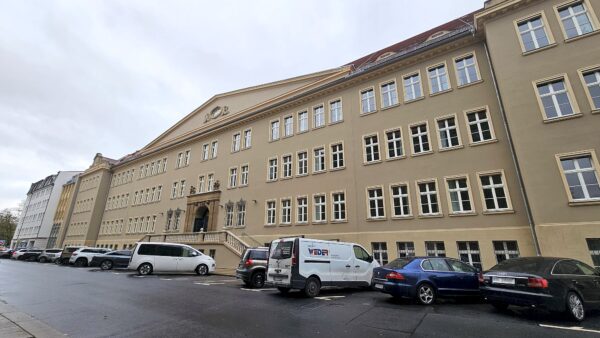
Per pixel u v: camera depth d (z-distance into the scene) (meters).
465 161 16.66
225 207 28.55
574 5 14.85
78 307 8.59
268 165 26.69
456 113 17.73
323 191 22.05
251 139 29.41
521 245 13.93
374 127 20.98
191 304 9.14
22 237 77.69
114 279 15.73
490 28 16.83
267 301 9.81
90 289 12.03
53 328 6.44
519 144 14.35
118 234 42.00
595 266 11.55
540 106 14.20
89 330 6.34
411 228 17.41
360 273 12.56
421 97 19.33
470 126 17.23
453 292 9.70
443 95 18.52
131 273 19.78
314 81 27.75
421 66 20.05
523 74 15.07
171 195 36.00
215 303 9.35
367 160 20.78
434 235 16.50
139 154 45.59
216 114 36.31
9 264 27.61
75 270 22.00
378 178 19.64
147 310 8.26
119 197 45.78
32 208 80.50
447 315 7.82
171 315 7.69
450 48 18.98
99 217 47.56
